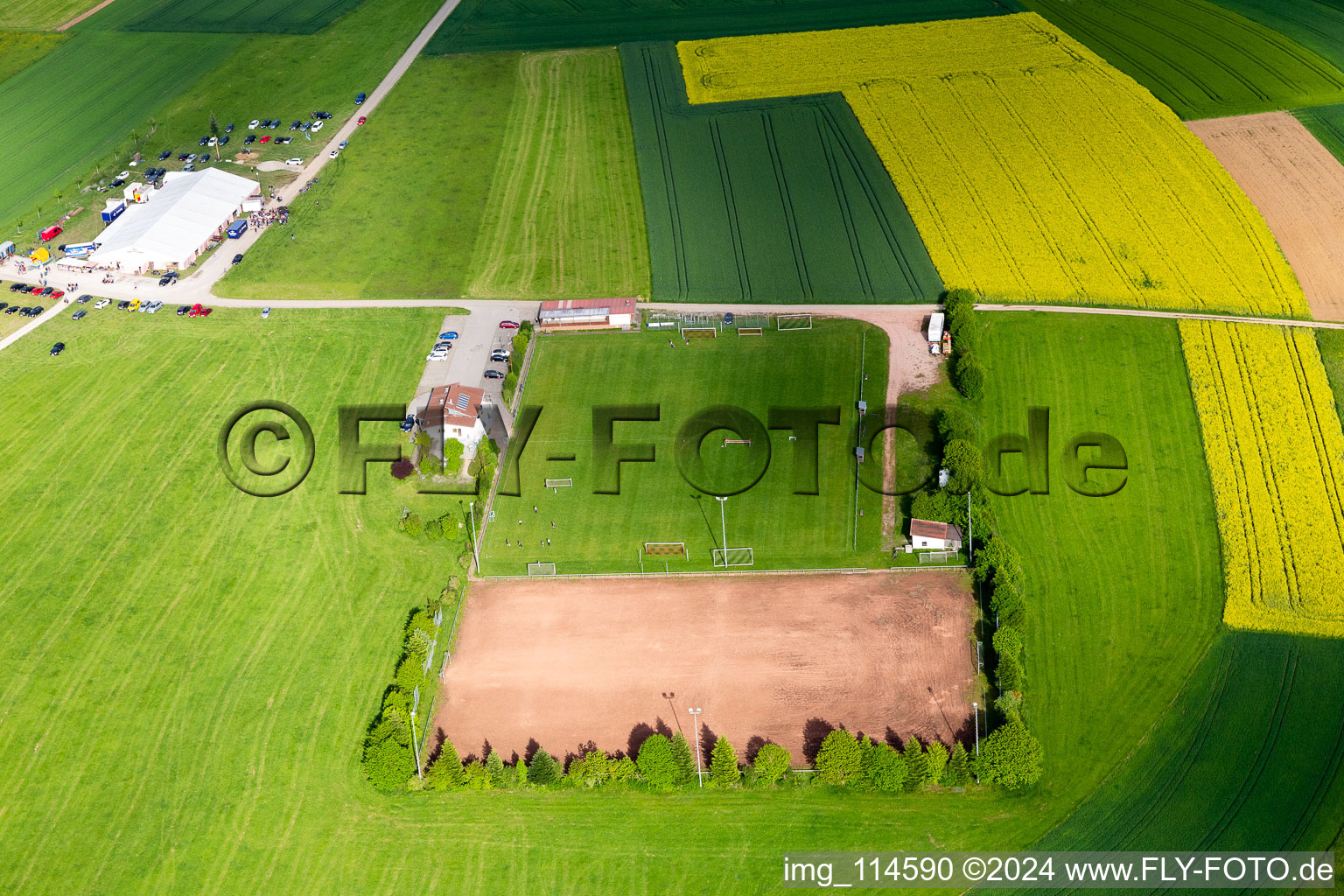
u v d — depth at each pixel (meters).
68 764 137.38
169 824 130.62
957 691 142.88
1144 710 140.12
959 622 151.75
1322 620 150.25
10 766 137.25
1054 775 133.38
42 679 148.00
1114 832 127.00
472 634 154.12
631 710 142.88
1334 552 160.12
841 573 160.38
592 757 132.75
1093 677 144.62
